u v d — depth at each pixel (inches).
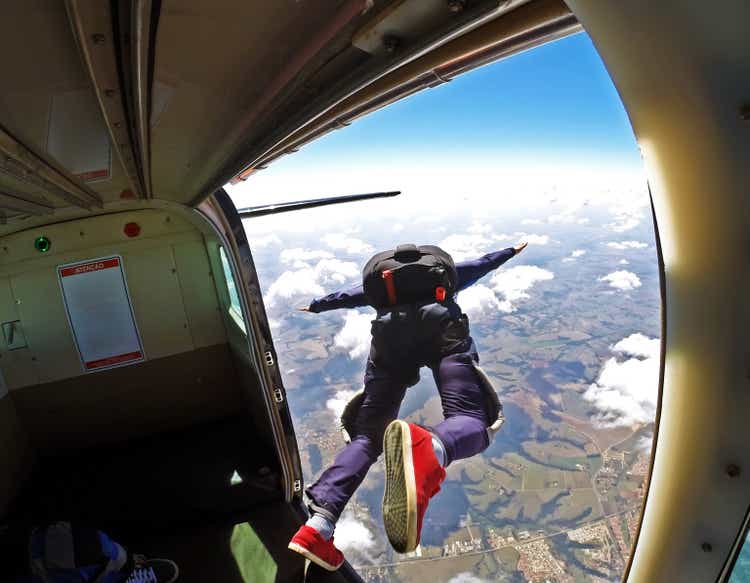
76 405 184.1
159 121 70.1
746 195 33.8
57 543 111.2
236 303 175.0
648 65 31.9
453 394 125.9
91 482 172.7
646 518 51.8
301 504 168.2
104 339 183.6
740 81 29.9
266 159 106.2
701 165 34.8
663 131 35.2
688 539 49.1
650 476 49.8
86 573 112.2
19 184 88.7
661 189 37.9
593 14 30.7
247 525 158.6
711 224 36.5
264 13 38.4
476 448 117.0
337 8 36.7
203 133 81.4
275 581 138.9
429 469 98.0
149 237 183.8
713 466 44.4
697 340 41.0
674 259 39.8
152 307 188.2
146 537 153.9
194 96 61.8
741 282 36.8
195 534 155.3
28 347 173.9
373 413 135.6
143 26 36.8
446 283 136.3
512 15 39.2
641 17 29.2
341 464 130.8
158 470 177.6
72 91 58.0
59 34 44.1
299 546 124.5
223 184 106.4
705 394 42.3
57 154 81.3
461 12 32.1
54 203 137.9
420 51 37.1
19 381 173.9
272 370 160.7
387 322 135.5
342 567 142.4
